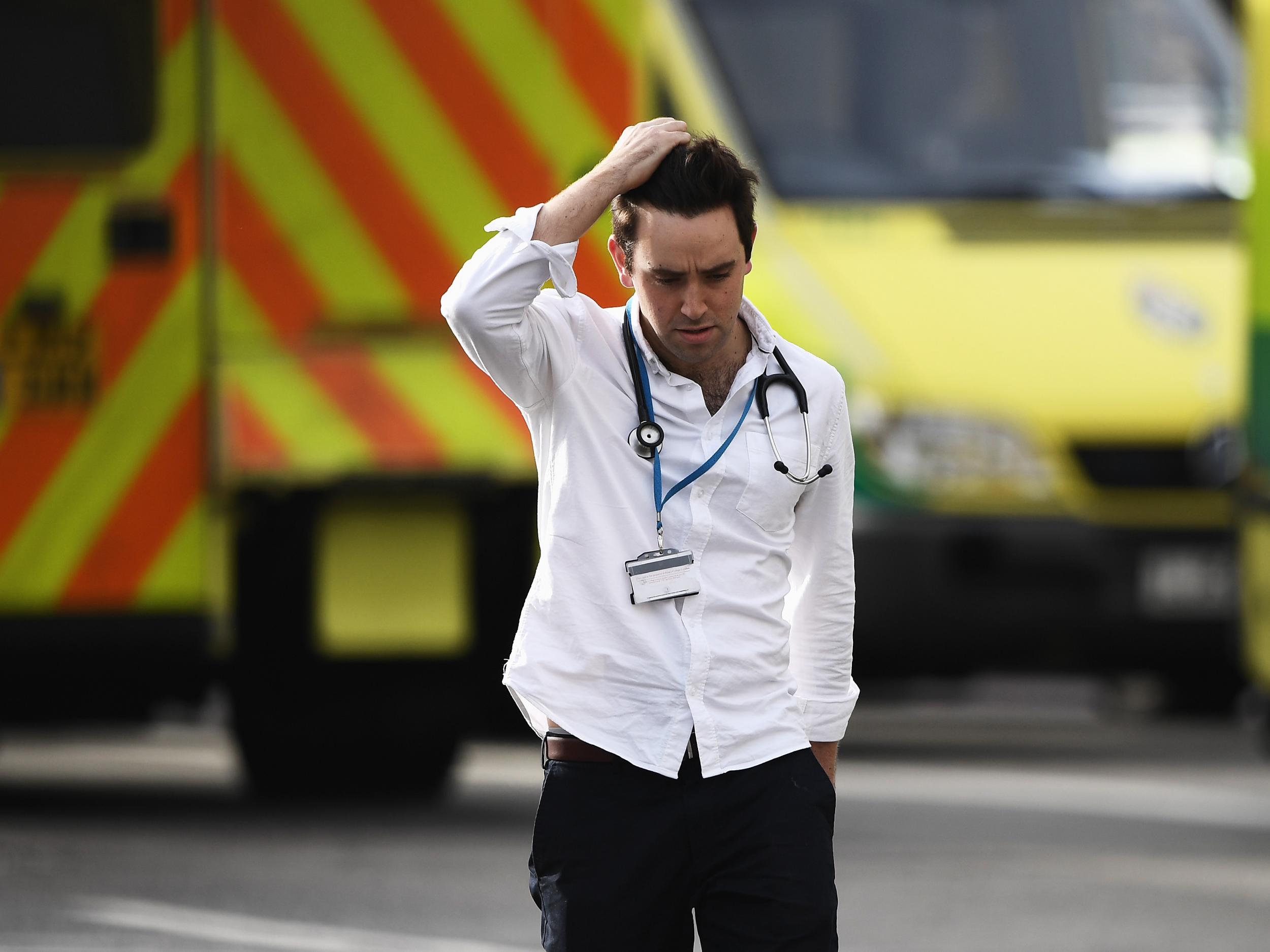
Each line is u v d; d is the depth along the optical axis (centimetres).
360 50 2916
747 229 1348
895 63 3569
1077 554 3444
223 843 2927
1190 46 3659
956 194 3547
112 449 2889
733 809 1377
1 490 2884
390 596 2922
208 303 2902
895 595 3412
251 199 2909
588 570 1379
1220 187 3616
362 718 3155
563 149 2916
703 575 1385
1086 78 3612
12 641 2884
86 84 2908
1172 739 4128
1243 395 3394
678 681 1370
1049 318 3491
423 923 2455
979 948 2367
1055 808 3275
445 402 2912
